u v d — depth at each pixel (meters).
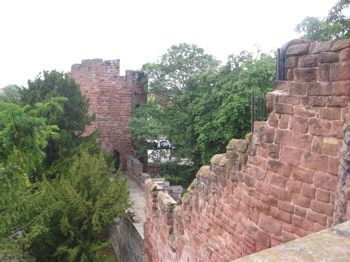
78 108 21.19
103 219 12.30
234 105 16.36
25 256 11.74
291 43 5.40
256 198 5.63
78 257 12.55
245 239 5.95
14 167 8.94
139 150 28.47
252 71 17.06
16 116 7.79
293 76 4.85
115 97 28.86
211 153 19.70
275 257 2.20
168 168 26.86
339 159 4.24
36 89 21.17
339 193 3.94
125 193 14.58
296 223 4.89
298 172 4.83
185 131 23.77
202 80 21.83
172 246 9.41
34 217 10.86
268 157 5.34
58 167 18.12
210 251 7.24
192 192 8.19
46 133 9.01
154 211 11.31
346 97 4.17
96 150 21.00
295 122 4.85
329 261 2.15
